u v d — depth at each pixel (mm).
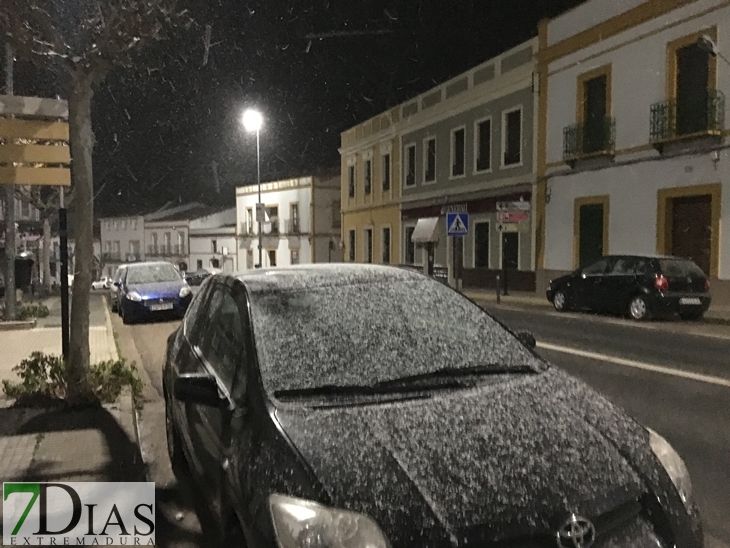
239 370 3549
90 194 6973
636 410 6754
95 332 13008
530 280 23172
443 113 28766
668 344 11062
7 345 11258
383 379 3391
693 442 5715
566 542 2443
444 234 28875
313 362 3459
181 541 4188
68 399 6832
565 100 21406
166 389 5477
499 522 2432
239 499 2818
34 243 34812
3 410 6809
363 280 4270
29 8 6426
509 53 24312
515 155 24203
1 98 7363
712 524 4156
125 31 6684
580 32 20562
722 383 7918
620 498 2613
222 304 4469
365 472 2623
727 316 14773
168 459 5695
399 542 2383
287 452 2775
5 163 7211
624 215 19141
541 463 2703
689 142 17000
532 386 3381
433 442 2805
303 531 2438
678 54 17344
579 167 20812
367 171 37344
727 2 15797
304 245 49812
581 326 13695
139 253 70062
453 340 3812
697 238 17172
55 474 5090
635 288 14672
